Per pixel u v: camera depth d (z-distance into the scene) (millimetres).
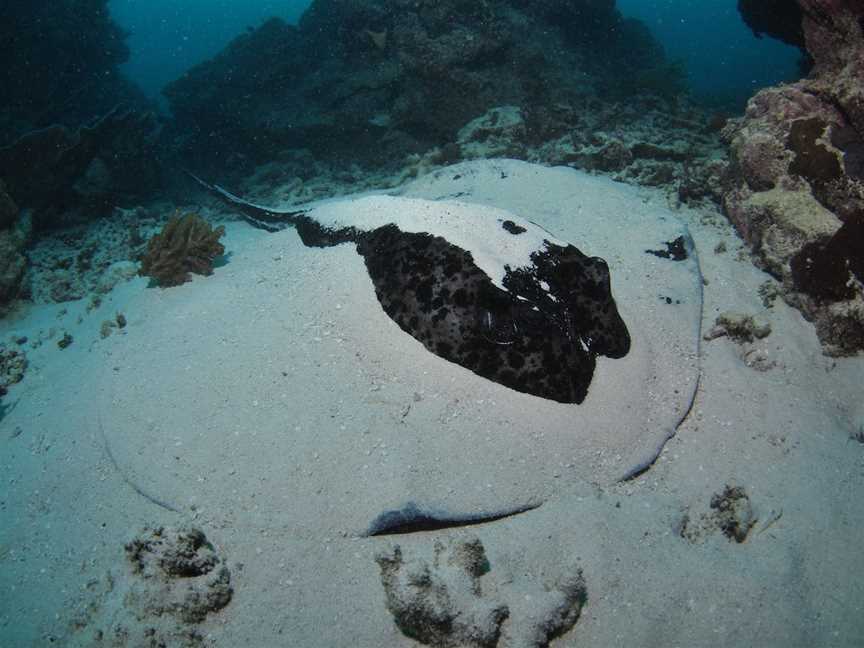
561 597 1004
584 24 4008
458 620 986
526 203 1933
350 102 3578
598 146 2662
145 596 1059
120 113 3312
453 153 2967
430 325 1280
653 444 1203
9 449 1474
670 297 1517
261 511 1141
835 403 1331
